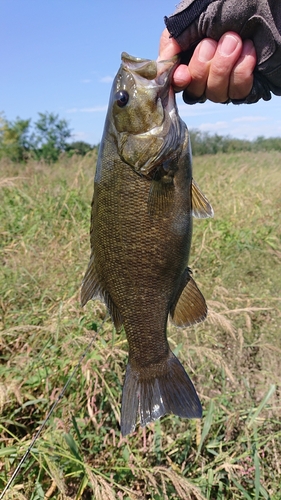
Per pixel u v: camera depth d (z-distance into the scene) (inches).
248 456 16.2
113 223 11.3
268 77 11.3
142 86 11.1
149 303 11.7
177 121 11.4
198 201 11.6
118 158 11.3
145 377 12.3
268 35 10.5
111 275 11.7
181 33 11.0
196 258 27.7
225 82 11.0
